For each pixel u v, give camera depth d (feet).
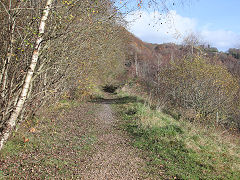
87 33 28.07
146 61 125.49
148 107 43.45
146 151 24.18
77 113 41.86
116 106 51.85
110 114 43.96
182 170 19.81
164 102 53.06
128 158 22.27
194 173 19.36
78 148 23.39
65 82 38.04
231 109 51.83
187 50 73.05
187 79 51.29
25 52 21.24
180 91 53.78
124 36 69.36
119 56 96.78
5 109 20.27
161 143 25.70
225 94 47.37
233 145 31.68
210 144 27.50
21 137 22.94
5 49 20.94
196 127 36.09
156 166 20.59
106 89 95.91
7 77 21.29
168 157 22.52
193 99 49.16
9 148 19.93
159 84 62.13
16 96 20.68
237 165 22.38
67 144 24.18
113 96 73.46
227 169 20.94
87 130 31.12
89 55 39.81
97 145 25.26
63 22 22.22
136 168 20.03
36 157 19.48
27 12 22.22
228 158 24.13
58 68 31.45
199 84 48.91
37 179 15.89
